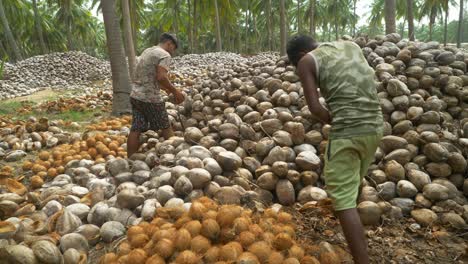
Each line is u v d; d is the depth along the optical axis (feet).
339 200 7.10
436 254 8.36
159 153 13.01
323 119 7.28
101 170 12.46
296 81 14.49
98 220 9.46
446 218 9.14
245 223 7.50
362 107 7.07
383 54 14.64
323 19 136.67
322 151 11.47
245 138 12.54
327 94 7.35
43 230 8.80
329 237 8.95
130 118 21.07
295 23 146.82
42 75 51.62
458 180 10.29
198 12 86.43
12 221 8.96
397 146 10.91
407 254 8.36
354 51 7.42
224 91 16.20
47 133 17.97
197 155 11.39
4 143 16.94
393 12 32.63
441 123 11.85
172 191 9.98
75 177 12.29
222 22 98.53
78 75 53.83
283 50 48.93
